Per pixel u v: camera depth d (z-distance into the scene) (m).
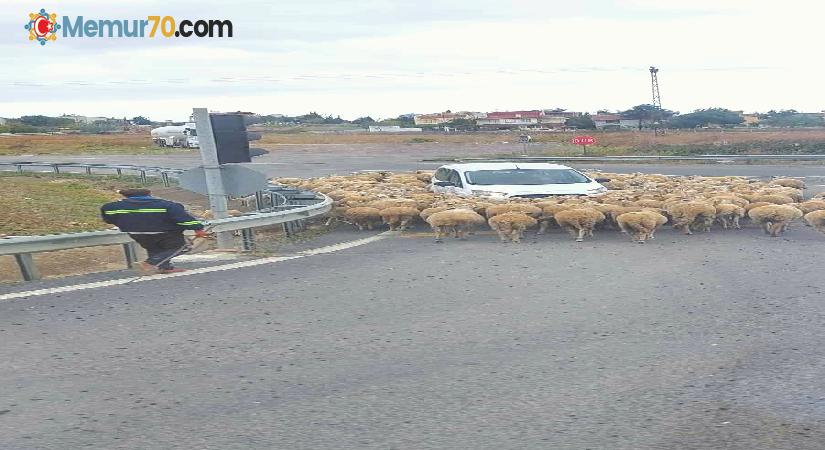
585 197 14.57
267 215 12.48
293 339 6.84
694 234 13.55
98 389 5.53
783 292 8.60
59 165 35.88
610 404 5.12
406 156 59.75
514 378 5.69
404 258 11.22
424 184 20.16
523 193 15.18
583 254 11.43
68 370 5.98
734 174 34.59
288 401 5.25
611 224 13.78
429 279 9.59
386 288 9.07
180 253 10.37
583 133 79.94
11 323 7.45
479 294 8.69
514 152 63.12
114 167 34.69
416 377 5.74
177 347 6.61
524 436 4.58
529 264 10.60
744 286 8.97
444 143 78.19
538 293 8.71
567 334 6.93
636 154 55.94
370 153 65.56
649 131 79.38
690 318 7.46
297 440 4.56
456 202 14.23
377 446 4.46
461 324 7.32
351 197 15.73
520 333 6.98
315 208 13.86
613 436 4.57
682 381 5.58
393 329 7.16
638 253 11.48
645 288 8.92
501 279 9.55
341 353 6.40
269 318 7.61
